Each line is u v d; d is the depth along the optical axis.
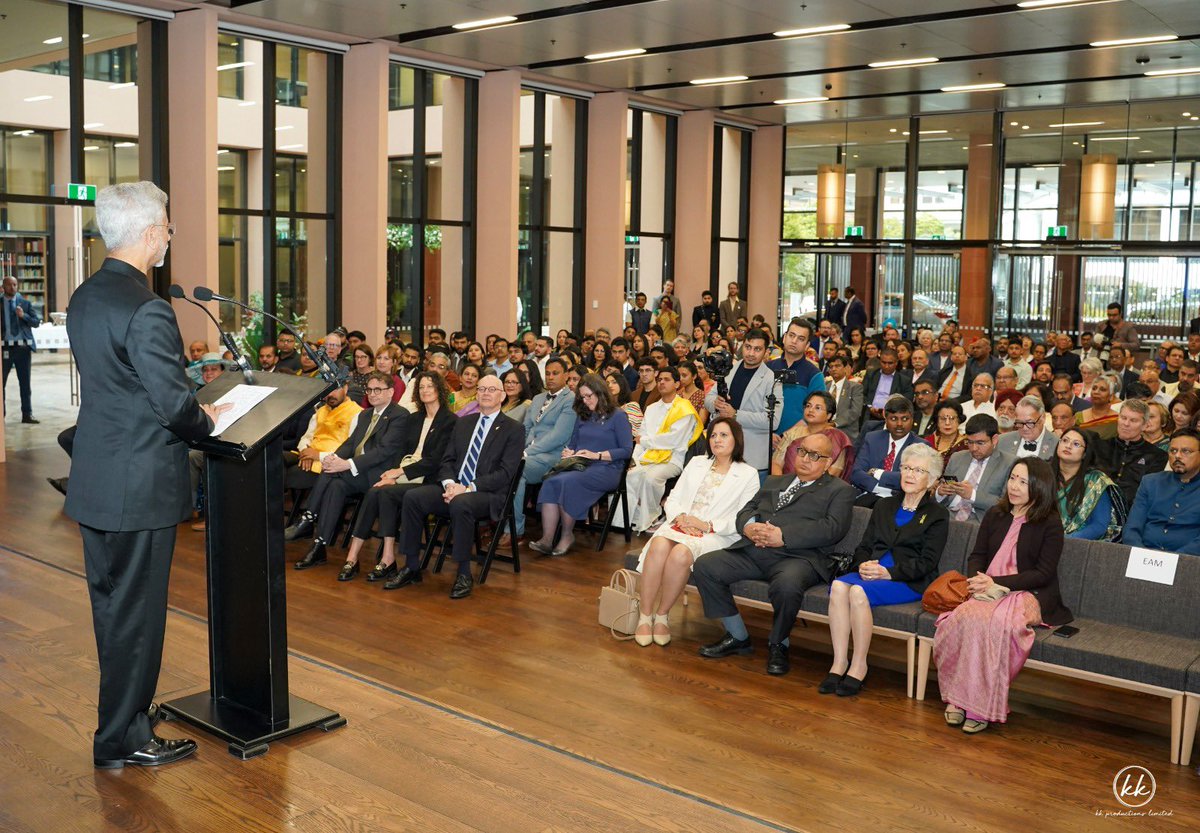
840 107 17.16
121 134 11.18
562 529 7.21
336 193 13.12
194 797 3.42
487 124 14.55
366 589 6.27
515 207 14.57
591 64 13.88
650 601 5.35
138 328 3.23
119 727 3.56
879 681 4.91
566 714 4.39
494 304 14.78
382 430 6.93
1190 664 4.04
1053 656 4.27
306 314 13.09
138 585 3.48
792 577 4.95
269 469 3.73
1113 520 5.34
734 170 19.25
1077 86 14.83
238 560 3.88
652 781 3.73
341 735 3.96
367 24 11.83
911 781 3.83
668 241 17.88
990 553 4.79
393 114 13.59
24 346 12.24
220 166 12.01
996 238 17.47
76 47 10.70
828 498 5.25
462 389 8.63
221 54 11.85
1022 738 4.28
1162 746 4.24
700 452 7.59
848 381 8.31
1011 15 10.80
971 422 5.77
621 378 8.20
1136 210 16.23
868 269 18.72
